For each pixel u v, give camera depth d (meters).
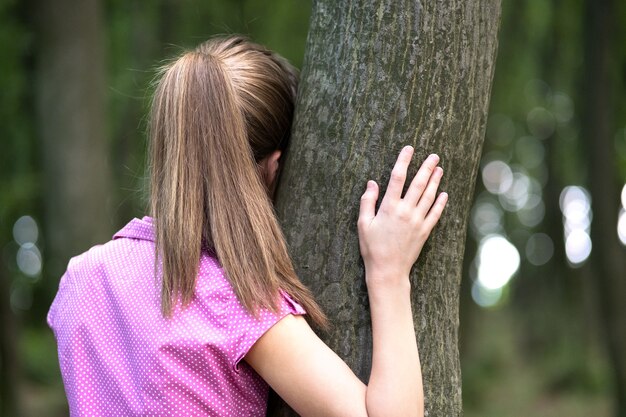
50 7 6.30
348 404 1.53
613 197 7.82
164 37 9.28
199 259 1.63
